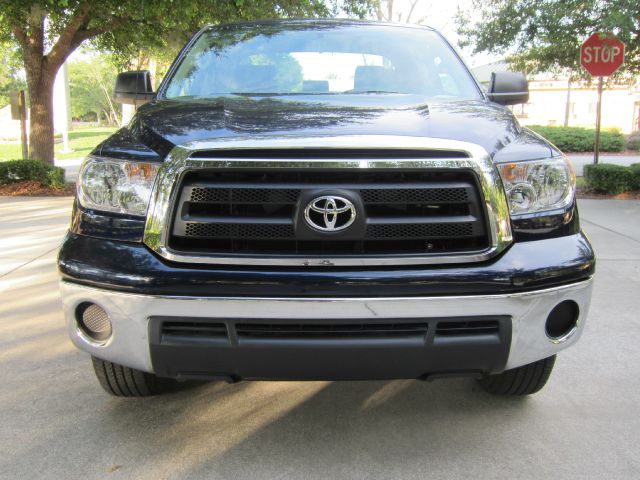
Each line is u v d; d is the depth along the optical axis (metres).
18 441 2.66
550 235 2.41
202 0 10.27
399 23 4.24
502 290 2.25
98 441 2.67
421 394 3.15
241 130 2.38
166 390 3.15
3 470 2.43
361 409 2.99
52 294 4.86
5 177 11.14
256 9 11.34
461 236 2.29
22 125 12.88
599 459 2.55
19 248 6.46
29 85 12.25
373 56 3.73
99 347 2.38
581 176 14.88
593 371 3.44
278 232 2.24
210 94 3.38
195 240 2.28
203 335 2.24
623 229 7.68
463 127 2.49
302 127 2.41
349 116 2.60
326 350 2.21
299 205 2.22
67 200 10.09
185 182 2.26
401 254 2.24
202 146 2.24
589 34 11.15
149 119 2.74
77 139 39.75
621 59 10.24
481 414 2.94
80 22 11.56
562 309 2.46
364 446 2.64
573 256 2.38
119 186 2.38
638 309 4.52
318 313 2.18
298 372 2.27
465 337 2.26
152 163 2.33
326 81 3.52
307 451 2.60
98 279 2.28
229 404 3.03
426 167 2.25
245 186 2.23
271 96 3.18
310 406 3.02
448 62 3.79
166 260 2.25
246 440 2.69
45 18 12.00
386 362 2.25
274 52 3.75
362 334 2.24
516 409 2.99
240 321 2.20
